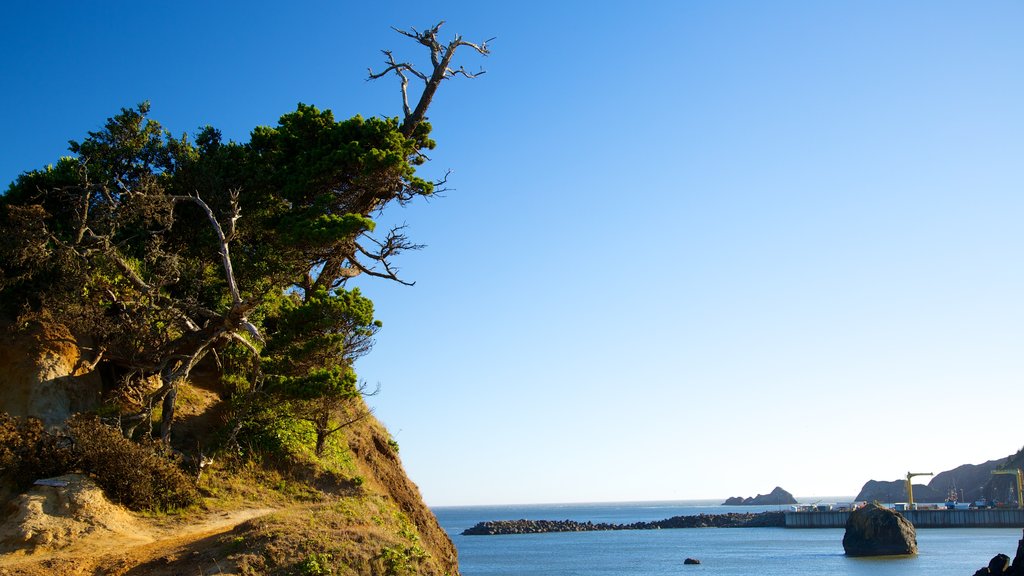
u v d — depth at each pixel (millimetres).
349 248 36406
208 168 36406
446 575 25766
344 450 37312
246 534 22406
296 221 33844
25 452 25766
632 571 103688
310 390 29984
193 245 36594
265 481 31281
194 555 21797
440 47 42156
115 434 27250
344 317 31734
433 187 36594
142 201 31844
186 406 33812
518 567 112562
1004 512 169125
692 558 114812
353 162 34219
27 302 30312
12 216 29609
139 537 24531
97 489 25328
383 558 22797
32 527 23031
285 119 38438
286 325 31844
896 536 111625
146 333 31844
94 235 30844
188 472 29438
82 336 31750
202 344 31531
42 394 29156
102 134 36812
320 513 24906
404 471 42500
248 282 35625
